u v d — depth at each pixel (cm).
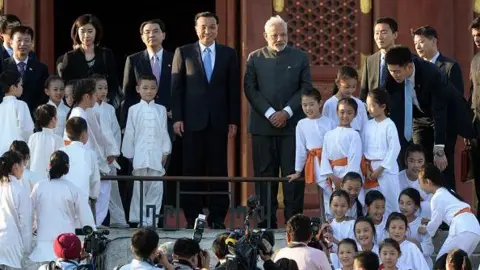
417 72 3369
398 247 3008
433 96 3381
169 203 3706
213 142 3575
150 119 3531
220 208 3584
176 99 3566
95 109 3503
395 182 3312
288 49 3509
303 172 3469
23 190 3150
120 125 3659
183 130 3566
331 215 3272
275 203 3525
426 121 3456
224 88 3578
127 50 5156
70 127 3297
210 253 3306
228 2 4016
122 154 3572
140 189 3438
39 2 4022
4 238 3136
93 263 2866
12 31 3597
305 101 3372
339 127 3328
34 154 3316
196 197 3591
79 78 3656
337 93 3484
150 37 3666
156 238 2806
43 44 4022
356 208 3291
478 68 3466
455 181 3856
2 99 3509
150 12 5147
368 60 3462
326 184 3334
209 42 3575
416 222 3253
